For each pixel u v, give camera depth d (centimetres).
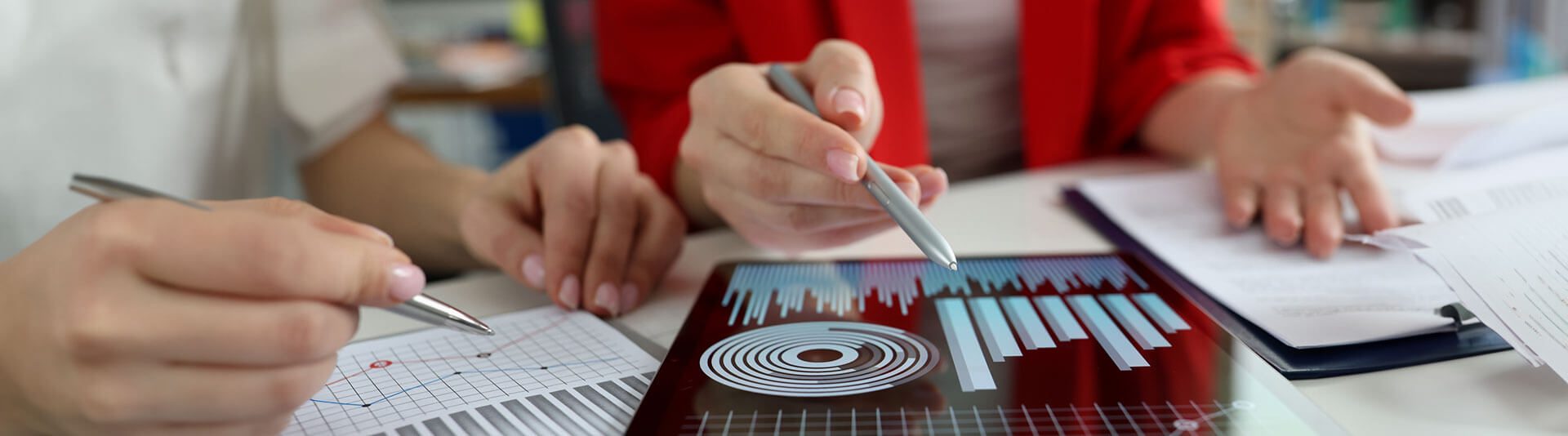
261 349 23
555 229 43
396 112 228
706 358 33
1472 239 35
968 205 62
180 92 62
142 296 22
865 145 42
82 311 22
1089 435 26
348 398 32
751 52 77
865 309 39
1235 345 33
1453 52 194
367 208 60
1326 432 26
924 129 80
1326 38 222
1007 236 54
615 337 38
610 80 80
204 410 23
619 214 44
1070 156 83
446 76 196
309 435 29
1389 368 31
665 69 75
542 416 30
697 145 45
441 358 36
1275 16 234
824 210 41
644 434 27
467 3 262
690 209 62
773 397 30
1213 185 61
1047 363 32
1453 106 80
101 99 58
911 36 78
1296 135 55
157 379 23
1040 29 80
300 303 23
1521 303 31
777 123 38
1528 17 187
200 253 22
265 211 25
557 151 45
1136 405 28
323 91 66
